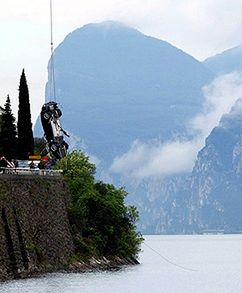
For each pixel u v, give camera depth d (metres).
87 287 162.38
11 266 165.75
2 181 168.62
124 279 188.75
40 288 152.62
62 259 192.62
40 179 190.50
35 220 180.75
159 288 174.62
